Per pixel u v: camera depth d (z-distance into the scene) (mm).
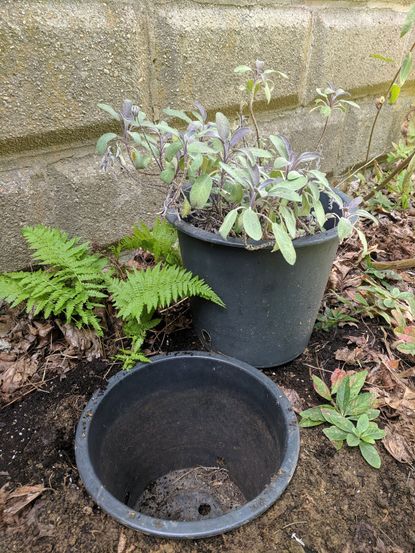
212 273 1190
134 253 1813
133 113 1150
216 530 851
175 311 1522
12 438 1113
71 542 900
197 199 1018
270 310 1198
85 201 1588
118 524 931
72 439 1112
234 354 1326
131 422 1213
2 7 1171
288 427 1051
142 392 1207
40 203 1482
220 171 1131
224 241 1074
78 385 1248
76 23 1301
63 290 1320
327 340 1464
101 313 1434
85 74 1383
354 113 2443
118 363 1319
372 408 1182
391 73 2529
